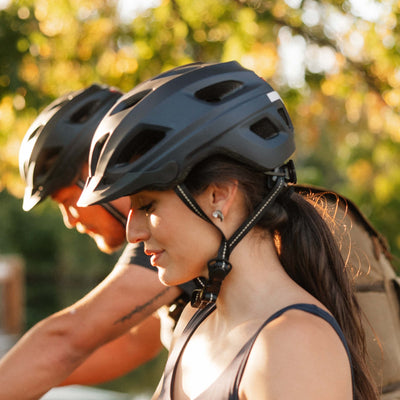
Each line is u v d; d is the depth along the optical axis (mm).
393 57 6508
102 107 2281
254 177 1461
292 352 1273
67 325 1983
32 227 30922
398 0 6262
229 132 1418
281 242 1580
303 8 6340
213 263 1437
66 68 6797
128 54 6797
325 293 1568
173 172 1403
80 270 28828
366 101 7105
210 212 1441
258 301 1444
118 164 1472
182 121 1418
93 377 2475
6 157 7062
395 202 9086
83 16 6742
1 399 1929
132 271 2020
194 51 6941
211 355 1469
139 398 4789
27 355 1966
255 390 1278
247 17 6555
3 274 10305
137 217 1505
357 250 2152
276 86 6840
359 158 9328
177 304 2086
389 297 2207
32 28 6469
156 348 2533
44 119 2277
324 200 2074
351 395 1320
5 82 6414
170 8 6680
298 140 8047
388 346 2135
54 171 2225
